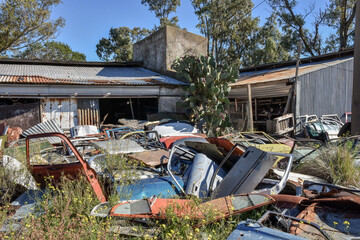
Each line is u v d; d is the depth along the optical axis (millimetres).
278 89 12867
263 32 34438
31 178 4508
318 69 12391
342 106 13453
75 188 4094
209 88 11453
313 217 3018
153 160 5227
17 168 4641
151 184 4188
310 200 3395
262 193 3658
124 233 3176
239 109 14891
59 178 4285
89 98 11906
